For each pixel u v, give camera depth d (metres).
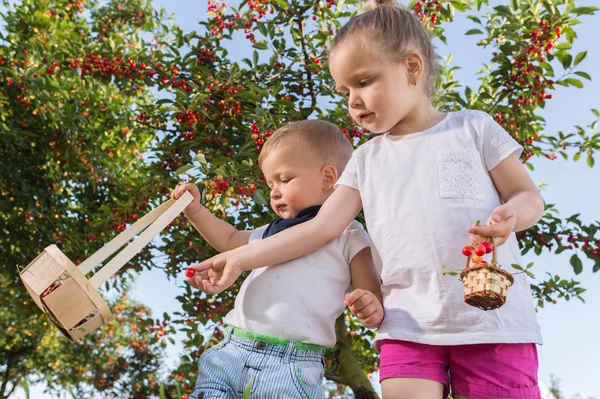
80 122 7.61
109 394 12.48
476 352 1.55
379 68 1.67
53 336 11.91
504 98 5.26
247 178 4.09
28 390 1.37
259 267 1.66
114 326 12.43
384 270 1.69
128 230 1.77
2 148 7.51
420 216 1.65
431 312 1.57
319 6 5.33
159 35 8.23
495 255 1.37
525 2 5.25
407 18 1.76
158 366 12.90
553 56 5.03
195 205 1.96
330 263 1.75
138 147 8.44
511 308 1.57
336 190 1.82
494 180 1.72
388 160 1.78
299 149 1.90
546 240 5.17
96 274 1.50
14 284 8.59
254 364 1.57
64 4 8.81
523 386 1.53
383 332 1.62
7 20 7.77
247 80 5.18
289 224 1.82
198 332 5.54
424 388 1.54
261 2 5.38
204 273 1.63
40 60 6.82
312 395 1.57
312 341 1.62
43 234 7.79
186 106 5.08
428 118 1.81
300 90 5.49
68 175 7.88
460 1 5.21
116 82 6.24
